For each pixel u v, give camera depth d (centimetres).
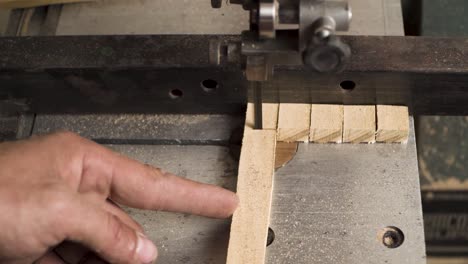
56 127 52
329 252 47
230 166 50
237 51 44
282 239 48
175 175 48
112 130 52
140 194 46
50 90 50
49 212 42
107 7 56
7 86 50
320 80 49
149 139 51
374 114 50
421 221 48
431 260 67
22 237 43
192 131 51
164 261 48
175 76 49
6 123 52
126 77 49
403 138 50
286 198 49
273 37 43
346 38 49
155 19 56
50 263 48
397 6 55
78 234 43
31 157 44
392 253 47
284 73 48
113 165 46
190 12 56
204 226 49
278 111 50
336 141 50
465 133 65
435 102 50
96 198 46
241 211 47
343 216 48
